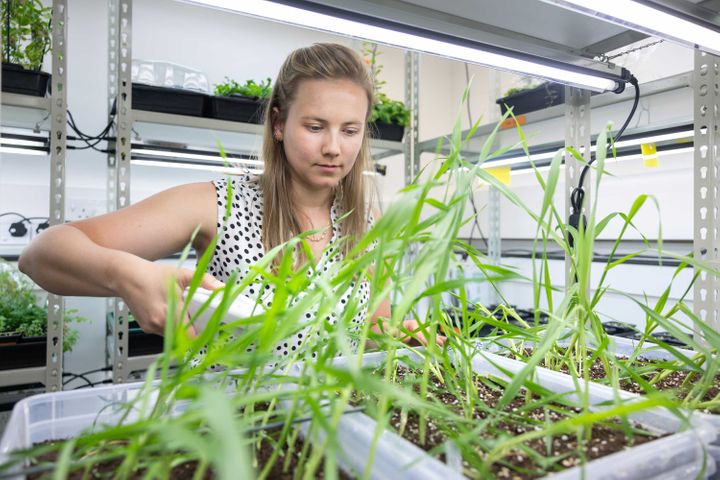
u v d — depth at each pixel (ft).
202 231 2.23
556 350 1.48
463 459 0.84
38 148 3.80
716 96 1.77
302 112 1.99
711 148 1.78
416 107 4.63
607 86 2.18
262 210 2.33
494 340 1.39
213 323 0.72
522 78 4.20
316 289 0.77
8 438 0.86
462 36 1.74
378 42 1.72
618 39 1.96
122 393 1.09
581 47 2.10
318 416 0.63
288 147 2.12
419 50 1.80
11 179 4.99
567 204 2.41
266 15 1.51
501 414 0.99
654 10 1.40
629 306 4.61
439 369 1.36
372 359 1.42
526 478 0.78
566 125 2.42
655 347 1.26
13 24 3.58
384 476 0.72
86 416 1.02
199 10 6.07
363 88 2.05
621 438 0.94
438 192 5.17
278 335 0.68
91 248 1.44
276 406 1.06
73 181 5.36
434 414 0.98
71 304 5.21
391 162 7.27
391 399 0.96
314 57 1.98
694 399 1.11
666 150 3.32
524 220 5.78
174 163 4.44
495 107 5.37
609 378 1.20
